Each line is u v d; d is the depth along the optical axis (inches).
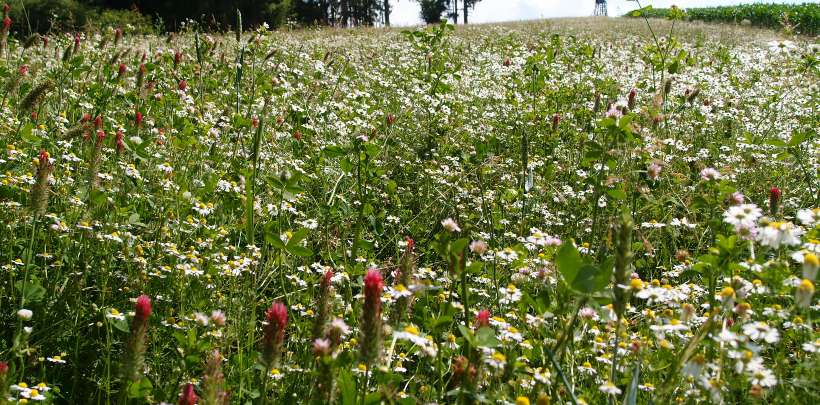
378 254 192.5
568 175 255.3
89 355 125.3
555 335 115.6
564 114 338.0
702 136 293.3
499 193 233.6
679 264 170.6
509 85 396.2
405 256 106.4
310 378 110.2
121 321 116.3
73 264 143.0
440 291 147.9
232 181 190.5
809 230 121.8
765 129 314.0
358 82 394.6
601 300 105.8
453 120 310.2
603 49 585.0
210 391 88.4
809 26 1284.4
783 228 105.6
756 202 221.1
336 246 177.3
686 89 331.3
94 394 119.2
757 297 120.0
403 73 413.1
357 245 156.9
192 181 194.1
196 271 135.9
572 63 459.5
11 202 145.3
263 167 216.4
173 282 137.2
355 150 183.2
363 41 695.7
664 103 274.1
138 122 224.7
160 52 374.9
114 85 282.7
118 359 124.0
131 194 173.3
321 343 86.7
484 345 86.1
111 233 144.4
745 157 257.4
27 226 148.6
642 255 190.4
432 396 111.5
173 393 106.9
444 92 348.5
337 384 93.2
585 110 314.8
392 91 361.1
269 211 179.8
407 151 277.4
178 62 335.3
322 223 186.7
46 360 123.9
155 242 151.3
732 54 533.6
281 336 89.9
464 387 88.2
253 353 120.0
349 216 190.1
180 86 284.7
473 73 442.6
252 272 149.6
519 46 567.8
